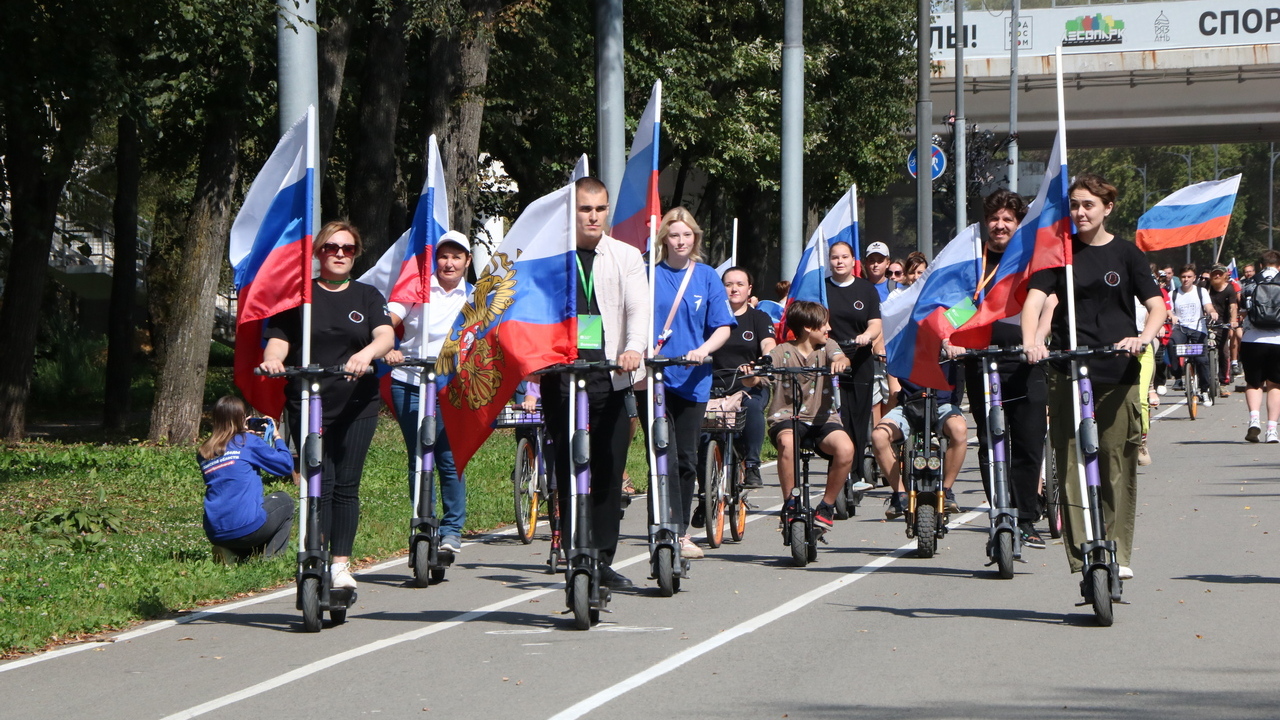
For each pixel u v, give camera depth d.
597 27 22.91
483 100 29.69
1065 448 10.66
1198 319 32.88
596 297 10.48
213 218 26.73
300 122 10.34
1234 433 26.36
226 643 10.38
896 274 22.70
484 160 42.22
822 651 9.61
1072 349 10.08
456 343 10.89
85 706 8.60
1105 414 10.52
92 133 26.02
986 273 13.29
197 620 11.44
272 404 10.77
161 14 23.69
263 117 26.62
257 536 13.91
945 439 13.94
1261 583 11.84
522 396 15.41
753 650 9.67
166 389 26.73
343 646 10.10
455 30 26.53
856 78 47.50
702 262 13.20
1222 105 64.25
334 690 8.76
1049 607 11.03
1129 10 63.62
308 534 10.51
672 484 12.71
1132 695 8.20
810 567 13.39
